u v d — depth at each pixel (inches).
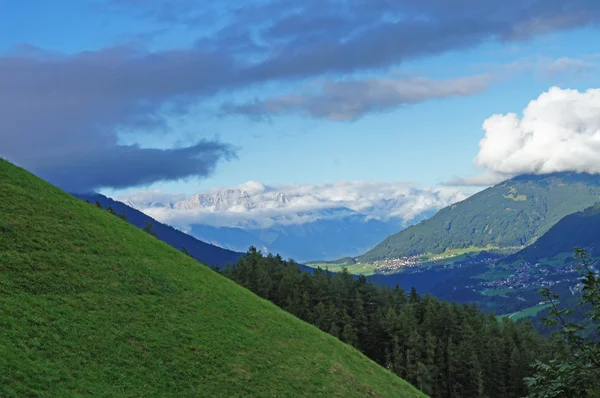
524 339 5994.1
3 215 2105.1
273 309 2760.8
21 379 1284.4
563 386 861.2
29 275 1787.6
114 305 1881.2
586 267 872.9
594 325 858.1
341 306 6373.0
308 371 2153.1
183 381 1651.1
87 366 1478.8
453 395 5290.4
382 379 2640.3
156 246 2689.5
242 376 1846.7
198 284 2480.3
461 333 5876.0
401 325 5767.7
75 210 2519.7
